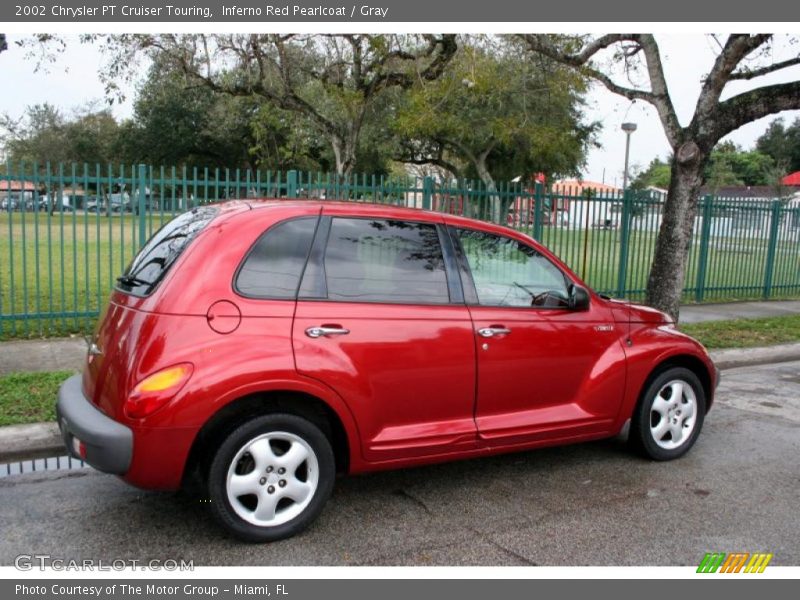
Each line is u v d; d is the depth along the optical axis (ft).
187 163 138.62
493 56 41.29
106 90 41.34
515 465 17.43
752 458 18.37
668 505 15.05
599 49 33.32
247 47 42.86
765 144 275.18
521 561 12.38
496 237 15.51
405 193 33.71
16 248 62.39
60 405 13.01
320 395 12.62
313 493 12.95
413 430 13.92
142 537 12.92
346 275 13.38
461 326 14.29
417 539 13.14
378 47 38.65
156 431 11.45
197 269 12.12
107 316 13.10
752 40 28.73
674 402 17.89
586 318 16.25
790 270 54.65
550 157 87.71
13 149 147.64
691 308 45.83
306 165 97.09
